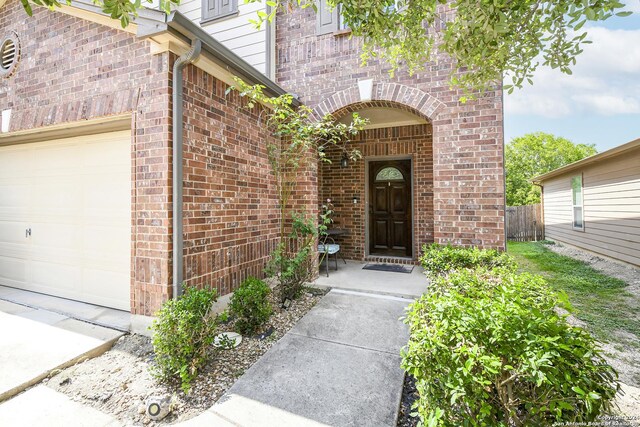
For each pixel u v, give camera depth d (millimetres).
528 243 11977
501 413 1483
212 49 3188
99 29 3434
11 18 4141
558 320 1578
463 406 1444
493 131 4055
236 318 3502
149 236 3094
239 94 4016
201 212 3371
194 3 5715
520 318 1513
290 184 4961
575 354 1335
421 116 4797
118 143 3658
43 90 3842
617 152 6977
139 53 3195
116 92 3309
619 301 4719
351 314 3707
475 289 2201
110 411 2062
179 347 2332
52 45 3781
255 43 5234
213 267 3529
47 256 4227
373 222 7141
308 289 4605
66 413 2035
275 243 4875
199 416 2002
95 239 3848
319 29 5035
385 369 2541
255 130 4367
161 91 3066
